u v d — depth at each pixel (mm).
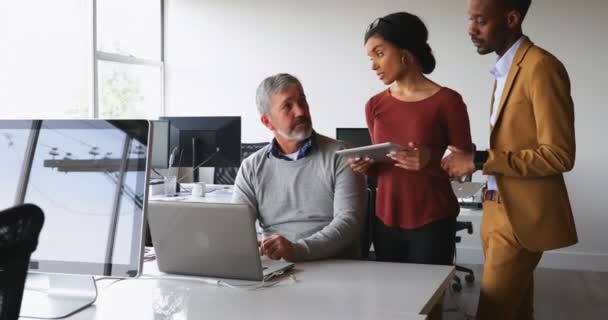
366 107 2523
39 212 944
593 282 4938
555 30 5324
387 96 2436
